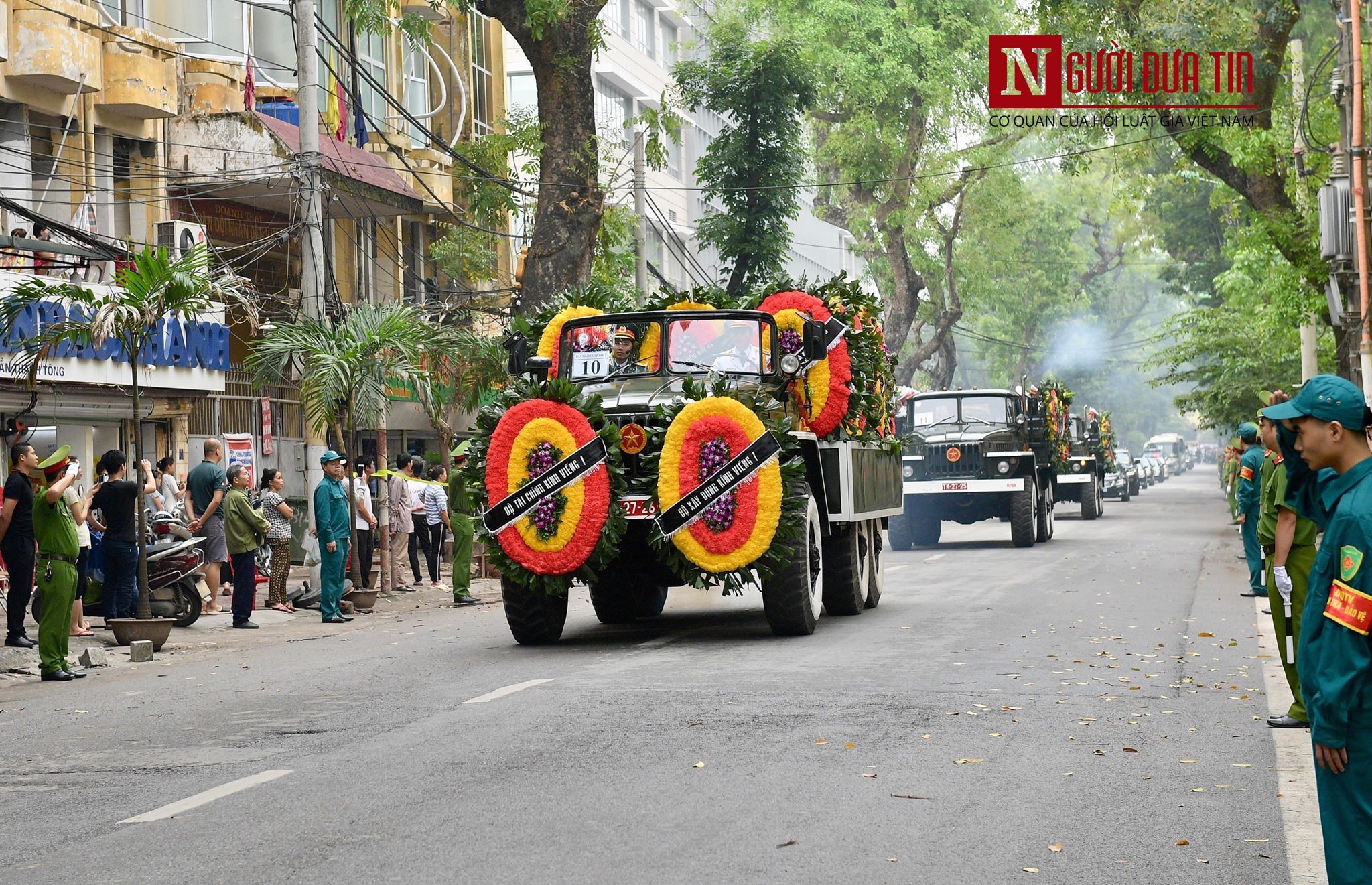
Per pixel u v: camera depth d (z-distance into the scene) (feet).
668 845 20.11
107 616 53.21
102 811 23.09
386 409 66.95
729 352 45.96
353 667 40.98
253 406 90.43
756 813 21.89
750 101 120.78
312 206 66.54
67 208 76.38
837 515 47.21
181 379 77.15
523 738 27.89
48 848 20.76
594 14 85.10
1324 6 95.61
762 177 122.11
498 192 94.58
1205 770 24.97
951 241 182.39
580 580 43.75
